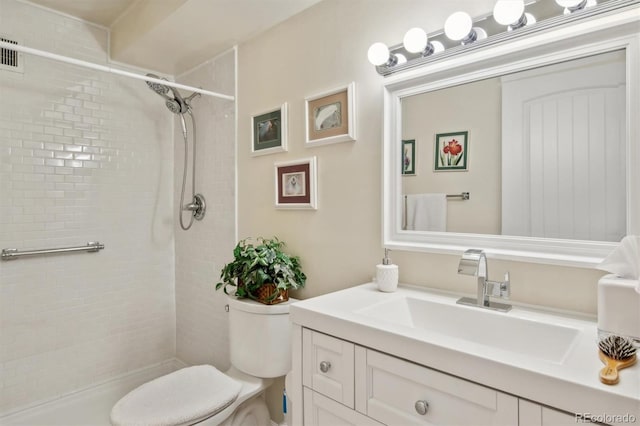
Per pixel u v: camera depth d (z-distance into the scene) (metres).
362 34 1.50
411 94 1.34
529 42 1.06
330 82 1.62
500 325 1.02
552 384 0.65
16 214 1.99
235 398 1.48
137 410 1.34
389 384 0.88
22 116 2.01
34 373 2.05
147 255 2.53
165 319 2.62
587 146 0.99
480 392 0.73
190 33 2.00
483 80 1.18
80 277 2.23
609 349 0.68
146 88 2.53
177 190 2.63
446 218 1.27
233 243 2.16
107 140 2.34
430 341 0.81
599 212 0.97
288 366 1.64
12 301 1.98
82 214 2.24
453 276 1.25
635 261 0.79
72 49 2.21
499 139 1.15
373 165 1.46
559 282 1.04
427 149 1.31
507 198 1.13
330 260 1.63
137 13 2.08
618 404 0.58
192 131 2.47
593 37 0.97
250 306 1.64
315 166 1.68
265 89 1.95
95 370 2.28
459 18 1.10
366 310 1.11
